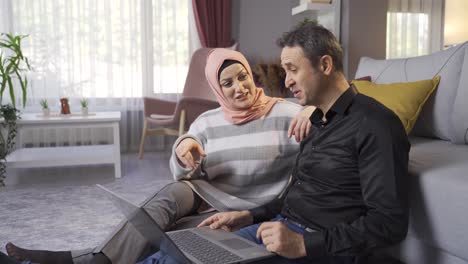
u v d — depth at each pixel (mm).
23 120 3883
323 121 1426
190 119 4340
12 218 2887
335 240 1238
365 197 1276
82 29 5043
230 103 1897
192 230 1545
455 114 2236
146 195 3408
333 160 1368
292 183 1597
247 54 5547
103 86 5168
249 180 1875
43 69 5008
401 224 1224
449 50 2416
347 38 4270
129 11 5117
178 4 5266
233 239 1436
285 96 4930
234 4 5453
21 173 4211
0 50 4906
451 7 5363
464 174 1566
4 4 4875
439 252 1626
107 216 2918
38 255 1616
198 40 5293
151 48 5219
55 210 3051
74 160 3906
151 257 1403
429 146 2172
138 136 5340
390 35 5633
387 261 1979
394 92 2428
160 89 5285
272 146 1867
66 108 4316
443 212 1534
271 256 1298
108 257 1544
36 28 4969
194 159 1911
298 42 1350
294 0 5414
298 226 1458
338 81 1370
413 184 1662
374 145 1259
